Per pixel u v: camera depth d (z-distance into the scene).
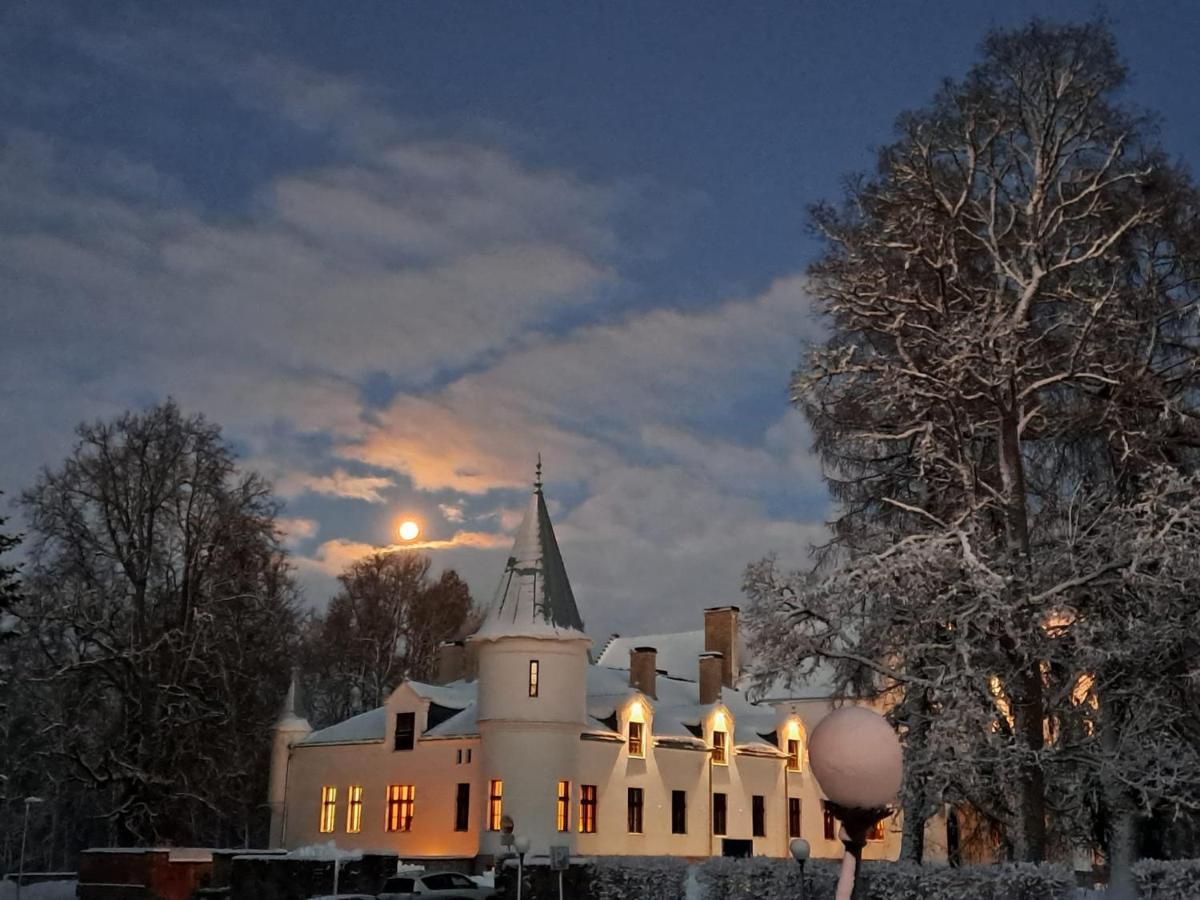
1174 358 34.56
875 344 36.16
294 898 39.16
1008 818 31.36
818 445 37.00
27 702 56.47
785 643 31.39
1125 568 29.56
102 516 58.41
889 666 32.16
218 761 57.09
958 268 34.94
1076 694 32.38
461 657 72.44
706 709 65.50
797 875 27.34
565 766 56.03
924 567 29.66
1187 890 24.81
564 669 56.66
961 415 33.00
